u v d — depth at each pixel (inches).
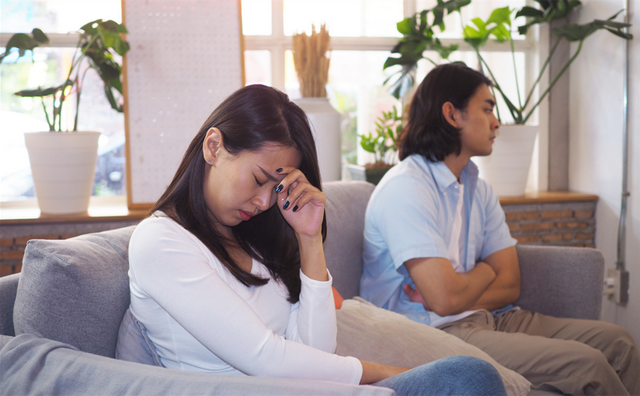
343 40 111.2
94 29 86.6
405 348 45.8
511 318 67.4
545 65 107.7
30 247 38.5
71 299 38.2
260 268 43.1
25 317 38.1
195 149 40.3
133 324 39.9
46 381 32.4
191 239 38.6
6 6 97.5
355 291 70.8
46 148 85.7
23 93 85.0
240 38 96.9
